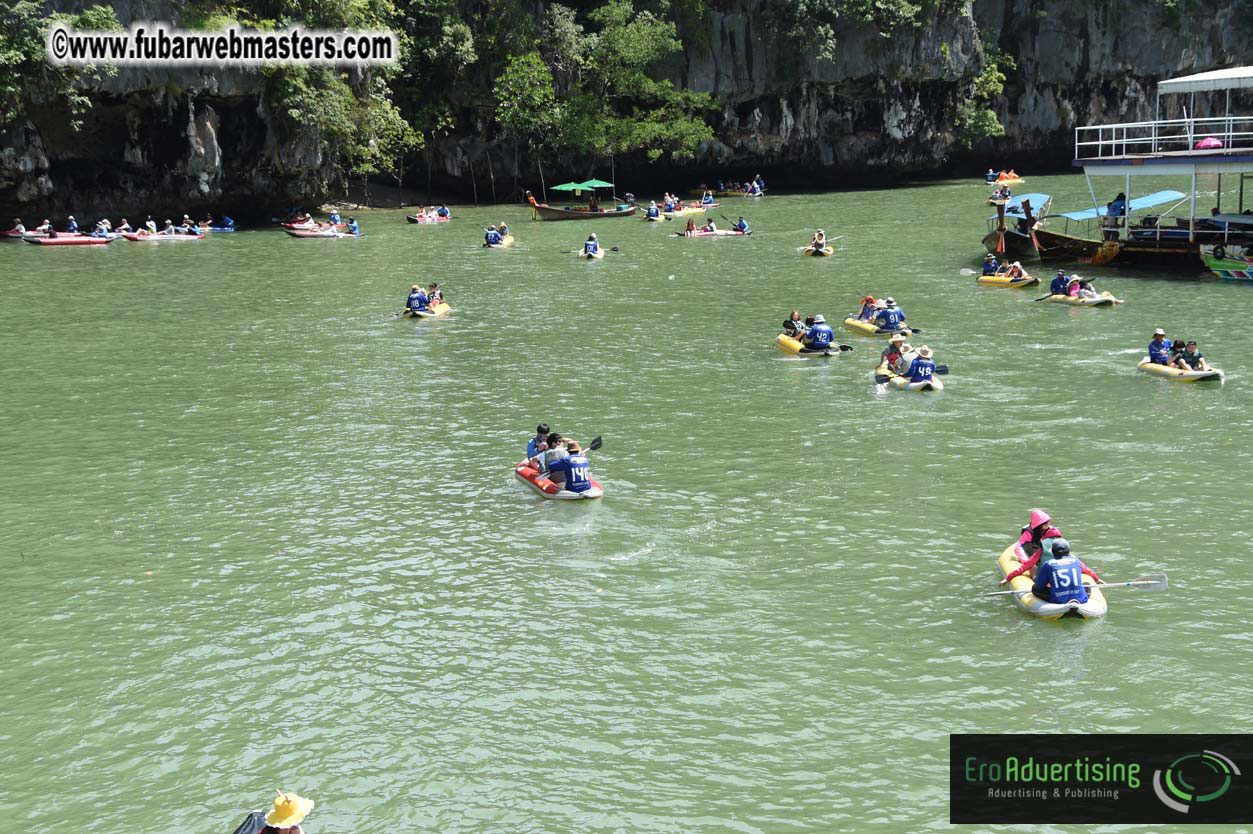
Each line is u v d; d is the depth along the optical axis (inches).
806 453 999.0
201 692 621.9
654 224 2933.1
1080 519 832.9
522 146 3560.5
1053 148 4384.8
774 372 1288.1
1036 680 617.3
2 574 775.1
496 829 505.0
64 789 538.6
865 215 2989.7
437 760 557.3
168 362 1389.0
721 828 503.5
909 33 3789.4
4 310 1738.4
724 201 3531.0
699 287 1900.8
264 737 579.2
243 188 2903.5
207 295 1876.2
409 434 1080.2
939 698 602.5
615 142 3516.2
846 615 697.0
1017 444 1007.6
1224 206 2910.9
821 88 3885.3
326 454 1023.0
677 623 691.4
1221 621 676.1
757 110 3838.6
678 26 3636.8
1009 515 845.8
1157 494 876.6
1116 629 671.8
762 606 711.7
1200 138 1948.8
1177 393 1151.6
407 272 2124.8
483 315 1680.6
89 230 2746.1
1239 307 1563.7
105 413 1164.5
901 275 1964.8
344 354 1427.2
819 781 535.5
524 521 857.5
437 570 772.6
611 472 962.7
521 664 645.3
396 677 634.8
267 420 1133.7
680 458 994.1
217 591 745.6
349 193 3440.0
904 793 526.6
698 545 807.1
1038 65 4224.9
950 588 729.6
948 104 4079.7
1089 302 1615.4
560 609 713.0
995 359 1320.1
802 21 3659.0
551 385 1251.8
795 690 613.0
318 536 834.2
